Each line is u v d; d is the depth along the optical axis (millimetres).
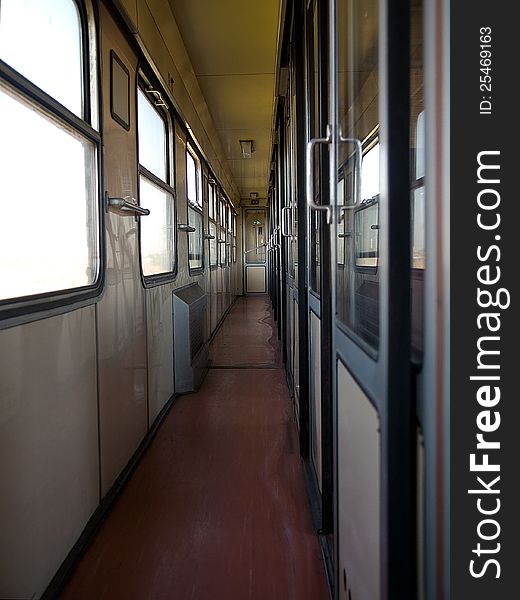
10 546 1595
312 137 2723
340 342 1551
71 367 2141
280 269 7406
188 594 1899
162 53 3891
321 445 2367
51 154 2027
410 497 1021
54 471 1950
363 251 2162
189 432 3754
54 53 2100
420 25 1258
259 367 5992
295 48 3244
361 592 1256
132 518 2486
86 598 1878
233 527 2393
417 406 1017
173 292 4723
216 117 7559
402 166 948
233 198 13953
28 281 1818
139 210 3086
